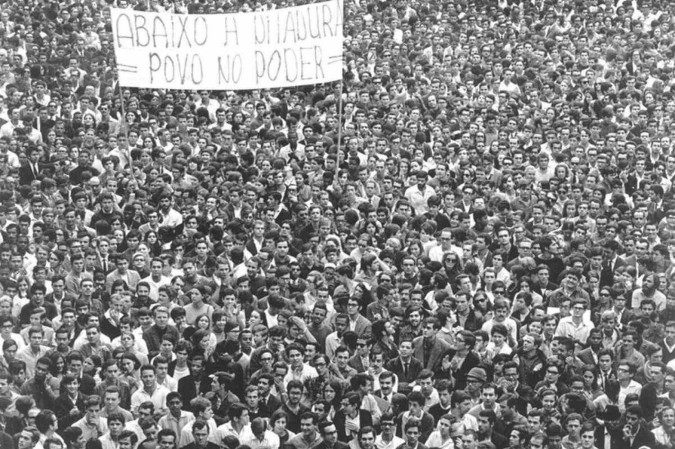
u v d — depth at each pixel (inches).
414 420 842.2
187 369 932.6
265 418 884.6
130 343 952.9
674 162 1422.2
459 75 1763.0
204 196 1261.1
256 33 1257.4
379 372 931.3
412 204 1332.4
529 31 1918.1
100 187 1300.4
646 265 1165.7
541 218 1235.2
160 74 1257.4
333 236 1151.6
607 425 884.6
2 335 967.6
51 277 1079.6
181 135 1488.7
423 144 1466.5
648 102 1648.6
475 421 877.2
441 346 965.2
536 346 957.2
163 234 1207.6
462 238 1171.9
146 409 853.2
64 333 943.7
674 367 954.1
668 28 1916.8
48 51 1729.8
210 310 1031.6
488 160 1400.1
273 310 1019.9
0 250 1107.9
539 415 855.1
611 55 1811.0
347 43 1828.2
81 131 1464.1
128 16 1244.5
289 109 1576.0
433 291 1083.3
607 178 1387.8
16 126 1488.7
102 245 1117.7
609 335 998.4
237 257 1140.5
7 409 873.5
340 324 987.3
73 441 852.6
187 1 2003.0
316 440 846.5
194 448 850.1
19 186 1305.4
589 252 1160.8
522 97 1657.2
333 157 1364.4
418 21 1959.9
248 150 1424.7
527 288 1052.5
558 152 1456.7
